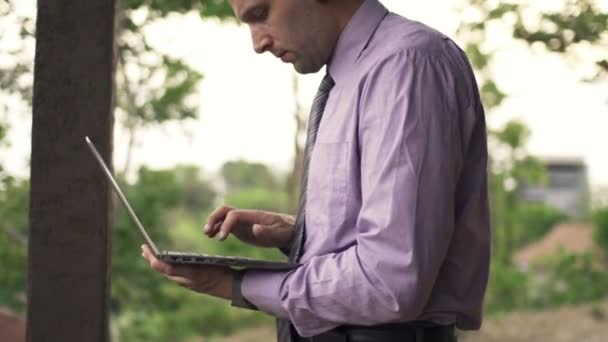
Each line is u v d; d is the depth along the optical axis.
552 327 10.33
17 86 4.75
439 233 2.02
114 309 8.34
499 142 12.41
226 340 12.20
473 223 2.22
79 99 2.63
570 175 27.48
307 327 2.15
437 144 2.04
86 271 2.64
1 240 6.95
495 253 13.85
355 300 2.03
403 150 2.02
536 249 18.11
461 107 2.14
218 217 2.44
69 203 2.63
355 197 2.12
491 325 10.46
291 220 2.43
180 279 2.14
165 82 6.71
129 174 7.88
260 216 2.41
